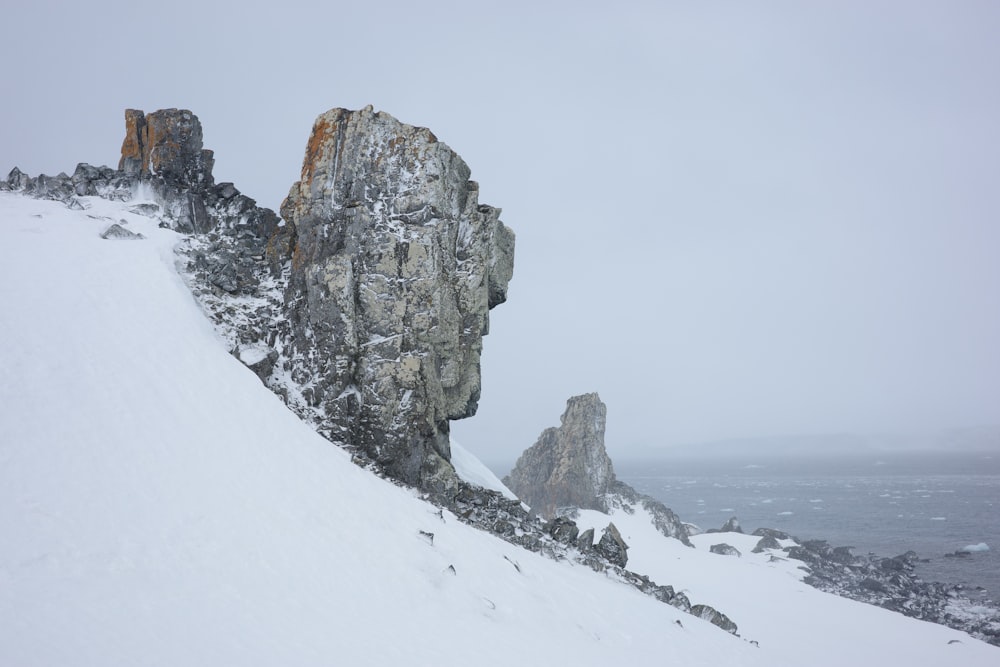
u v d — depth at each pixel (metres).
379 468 31.31
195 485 21.47
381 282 34.84
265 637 16.50
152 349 26.92
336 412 33.22
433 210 36.38
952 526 131.38
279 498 23.09
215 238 40.44
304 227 37.41
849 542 112.75
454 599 22.66
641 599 32.47
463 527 29.16
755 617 51.56
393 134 37.44
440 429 37.62
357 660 16.91
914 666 44.28
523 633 22.47
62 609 14.78
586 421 90.75
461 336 38.34
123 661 13.77
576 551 37.06
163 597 16.55
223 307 35.03
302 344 35.00
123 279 30.81
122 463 20.69
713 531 96.88
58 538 17.02
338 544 22.34
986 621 62.62
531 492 93.81
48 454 19.59
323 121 38.12
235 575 18.67
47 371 22.77
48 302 26.55
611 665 22.56
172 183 43.34
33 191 40.19
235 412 26.34
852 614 56.88
